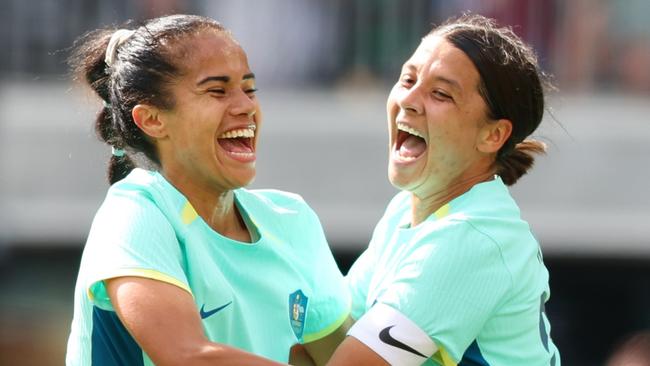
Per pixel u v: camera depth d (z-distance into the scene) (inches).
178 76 406.9
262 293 422.3
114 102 421.7
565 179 1109.7
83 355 406.0
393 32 1096.8
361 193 1104.8
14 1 1072.8
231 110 409.1
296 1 1093.1
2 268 1096.2
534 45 1095.6
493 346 414.0
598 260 1123.9
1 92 1086.4
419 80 424.8
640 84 1120.2
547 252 1126.4
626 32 1117.1
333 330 450.0
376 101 1107.9
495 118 422.6
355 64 1107.3
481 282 403.2
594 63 1115.3
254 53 1096.8
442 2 1083.9
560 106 1047.0
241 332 412.8
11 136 1093.1
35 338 1082.7
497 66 418.3
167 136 413.7
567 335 1141.1
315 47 1104.2
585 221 1111.0
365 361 399.2
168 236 394.9
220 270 414.6
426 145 428.8
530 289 415.8
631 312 1131.9
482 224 408.5
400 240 429.1
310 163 1106.1
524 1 1088.8
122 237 389.4
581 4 1101.7
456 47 421.4
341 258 1112.8
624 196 1109.7
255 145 421.4
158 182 408.2
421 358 401.7
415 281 402.6
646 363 455.5
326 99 1109.7
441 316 399.9
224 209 426.3
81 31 1071.6
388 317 401.7
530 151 446.0
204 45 409.4
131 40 417.4
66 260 1108.5
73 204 1096.8
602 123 1107.9
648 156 1105.4
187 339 374.3
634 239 1112.2
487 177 436.1
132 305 377.1
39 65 1087.6
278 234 444.1
